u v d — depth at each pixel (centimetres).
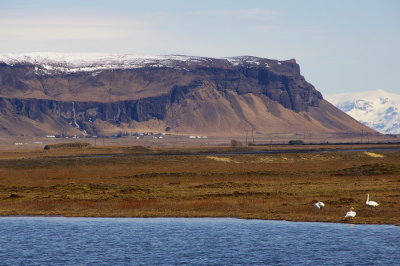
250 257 14775
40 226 19375
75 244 16488
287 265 14025
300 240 16500
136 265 14238
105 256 15125
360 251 15175
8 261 14700
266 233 17550
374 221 19088
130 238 17188
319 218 19738
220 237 17112
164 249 15775
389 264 13975
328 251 15212
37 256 15175
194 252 15400
